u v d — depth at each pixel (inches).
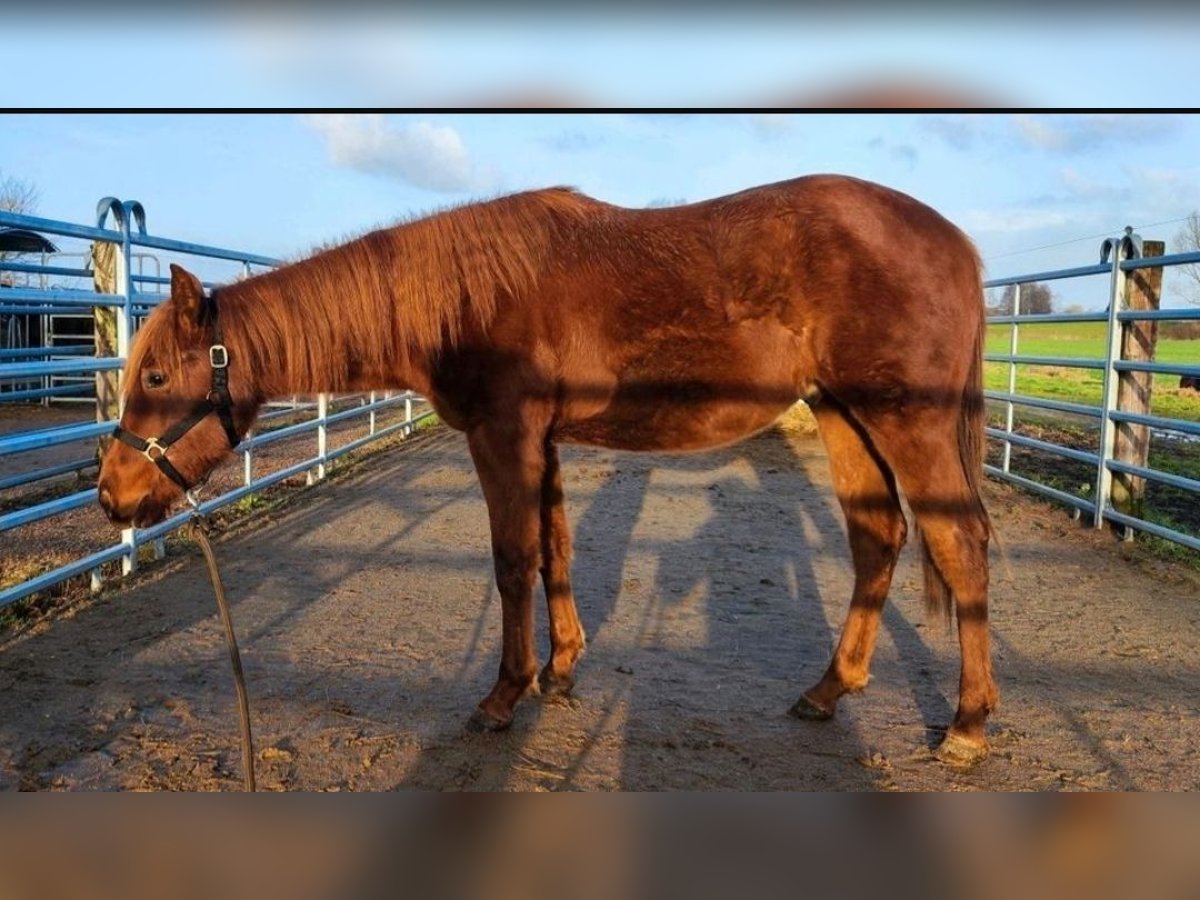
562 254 132.3
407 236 137.7
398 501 316.2
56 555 229.6
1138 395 268.7
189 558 231.9
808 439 465.7
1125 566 235.8
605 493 334.0
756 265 127.7
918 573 230.7
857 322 124.0
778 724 138.8
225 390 135.2
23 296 181.3
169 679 152.6
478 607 197.2
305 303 136.5
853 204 128.5
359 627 181.8
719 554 245.4
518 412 131.1
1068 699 149.3
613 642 174.6
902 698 149.4
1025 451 442.6
